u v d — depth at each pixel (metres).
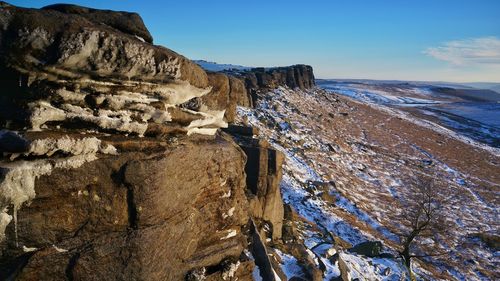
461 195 43.56
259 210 15.00
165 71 6.18
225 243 8.41
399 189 41.03
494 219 37.75
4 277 4.95
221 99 8.48
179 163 6.88
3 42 4.63
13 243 5.02
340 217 27.25
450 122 99.56
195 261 7.41
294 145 40.72
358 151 50.53
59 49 4.85
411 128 77.00
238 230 9.02
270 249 13.34
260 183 15.62
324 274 14.13
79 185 5.47
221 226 8.43
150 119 6.51
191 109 7.63
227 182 8.61
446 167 54.72
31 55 4.79
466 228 33.97
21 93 4.95
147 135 6.57
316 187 31.17
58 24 4.87
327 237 21.69
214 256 7.86
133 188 5.96
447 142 72.75
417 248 26.97
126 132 6.14
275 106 52.19
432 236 29.91
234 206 8.79
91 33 5.09
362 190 37.22
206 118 8.10
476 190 46.88
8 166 4.80
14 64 4.76
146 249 6.07
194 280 7.19
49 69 4.97
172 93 6.68
